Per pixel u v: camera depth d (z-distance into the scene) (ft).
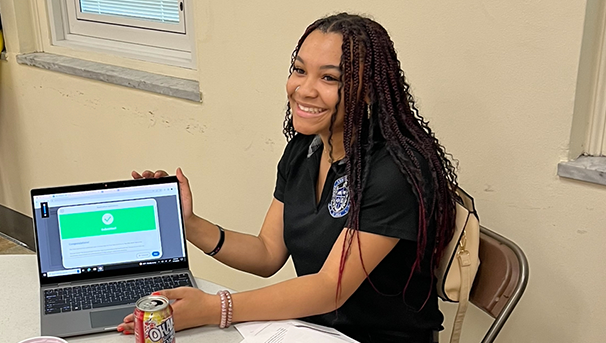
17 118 10.11
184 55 7.93
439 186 4.05
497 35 4.87
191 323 3.79
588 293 4.91
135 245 4.29
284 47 6.29
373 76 4.03
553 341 5.21
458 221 4.17
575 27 4.48
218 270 8.04
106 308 3.96
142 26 8.50
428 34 5.24
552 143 4.80
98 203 4.23
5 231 10.62
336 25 4.05
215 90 7.11
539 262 5.12
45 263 4.17
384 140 4.13
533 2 4.63
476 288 4.44
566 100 4.66
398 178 3.95
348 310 4.27
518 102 4.90
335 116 4.09
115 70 8.34
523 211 5.10
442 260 4.25
